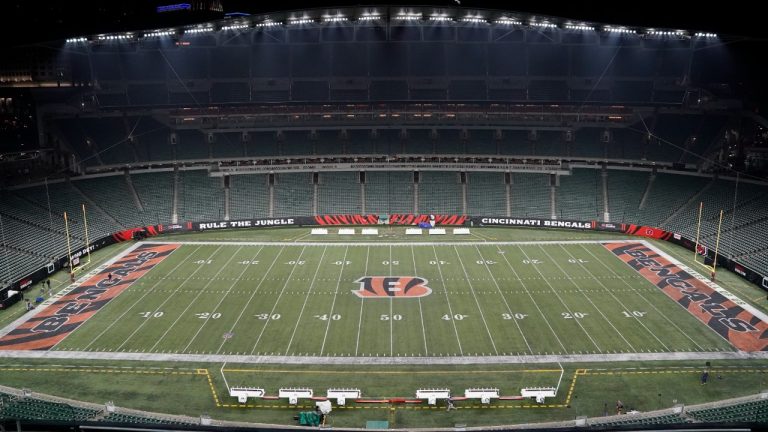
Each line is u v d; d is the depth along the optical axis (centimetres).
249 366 3994
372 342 4325
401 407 3516
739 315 4775
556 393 3644
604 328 4541
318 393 3653
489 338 4381
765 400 3488
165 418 3284
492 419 3378
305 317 4775
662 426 1789
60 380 3812
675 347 4225
